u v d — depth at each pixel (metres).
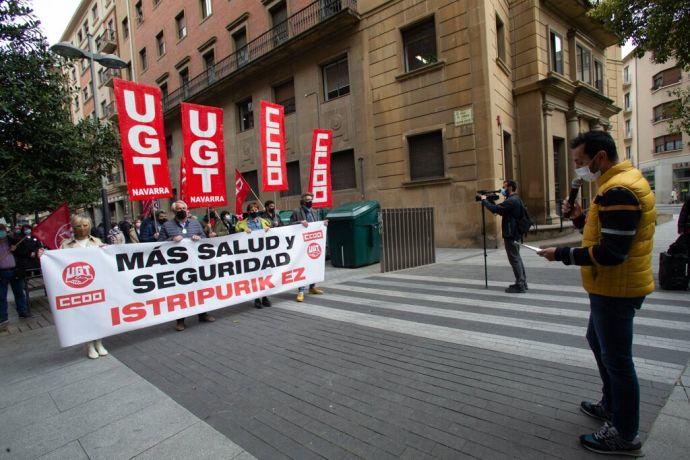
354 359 3.71
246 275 5.68
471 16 11.33
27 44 6.57
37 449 2.55
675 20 8.91
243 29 19.44
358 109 14.27
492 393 2.90
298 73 16.39
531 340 3.92
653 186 37.66
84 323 4.26
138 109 4.95
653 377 3.01
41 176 6.78
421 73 12.46
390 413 2.71
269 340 4.41
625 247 1.92
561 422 2.48
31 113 6.61
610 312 2.09
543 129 13.98
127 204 32.19
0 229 5.91
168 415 2.89
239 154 20.06
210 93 20.77
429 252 9.26
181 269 5.05
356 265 9.24
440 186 12.29
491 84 11.39
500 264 8.67
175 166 25.78
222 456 2.36
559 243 11.41
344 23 13.98
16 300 6.40
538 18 13.77
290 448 2.39
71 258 4.21
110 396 3.27
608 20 10.09
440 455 2.23
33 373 3.93
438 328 4.46
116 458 2.41
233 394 3.15
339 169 15.36
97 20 33.97
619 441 2.13
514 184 5.86
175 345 4.46
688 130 11.32
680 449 2.17
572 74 15.66
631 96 42.62
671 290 5.63
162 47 26.14
